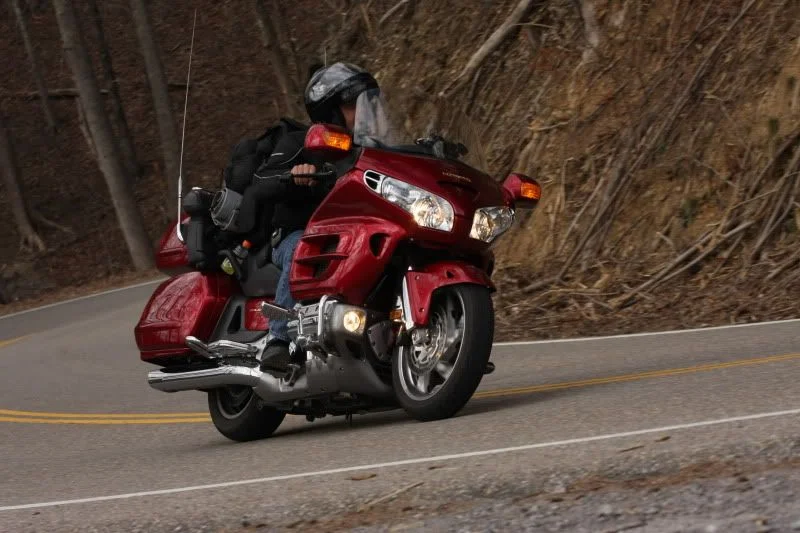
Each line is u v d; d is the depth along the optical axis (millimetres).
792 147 19359
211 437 11164
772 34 20953
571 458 6562
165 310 10664
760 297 16859
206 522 6379
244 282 10062
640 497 5551
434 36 30719
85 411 14719
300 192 9430
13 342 26656
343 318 8664
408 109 9539
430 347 8711
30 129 56000
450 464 6867
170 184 41438
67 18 39750
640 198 20656
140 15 41062
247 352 9859
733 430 6707
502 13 29000
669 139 20984
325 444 8688
